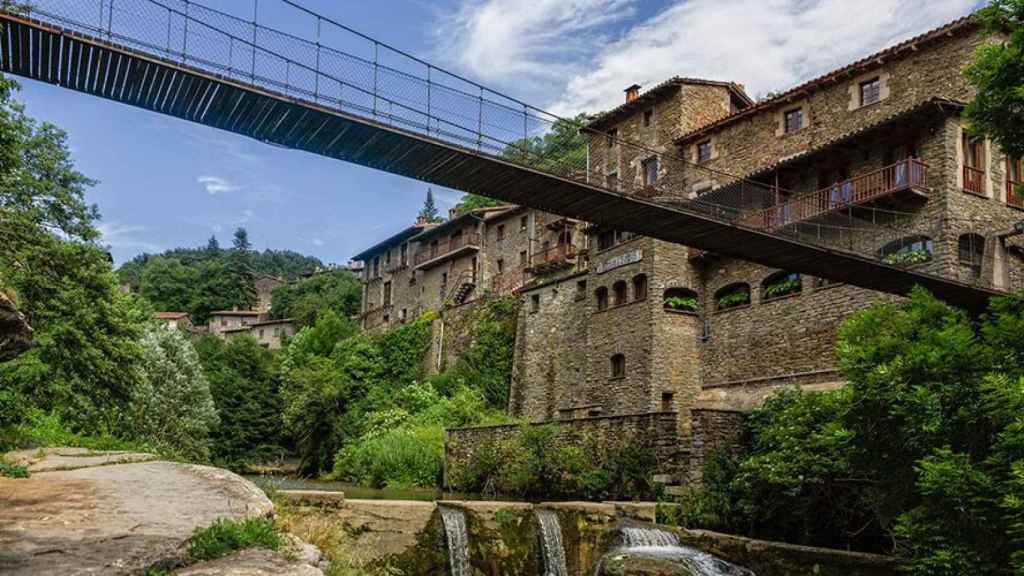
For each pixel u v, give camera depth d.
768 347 27.31
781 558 14.47
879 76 27.58
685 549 15.34
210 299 99.50
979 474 9.80
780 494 16.11
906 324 12.66
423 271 56.69
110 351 20.45
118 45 11.17
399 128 13.14
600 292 32.78
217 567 5.76
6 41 10.78
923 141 24.44
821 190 26.28
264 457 49.75
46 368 19.12
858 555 13.57
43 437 16.67
